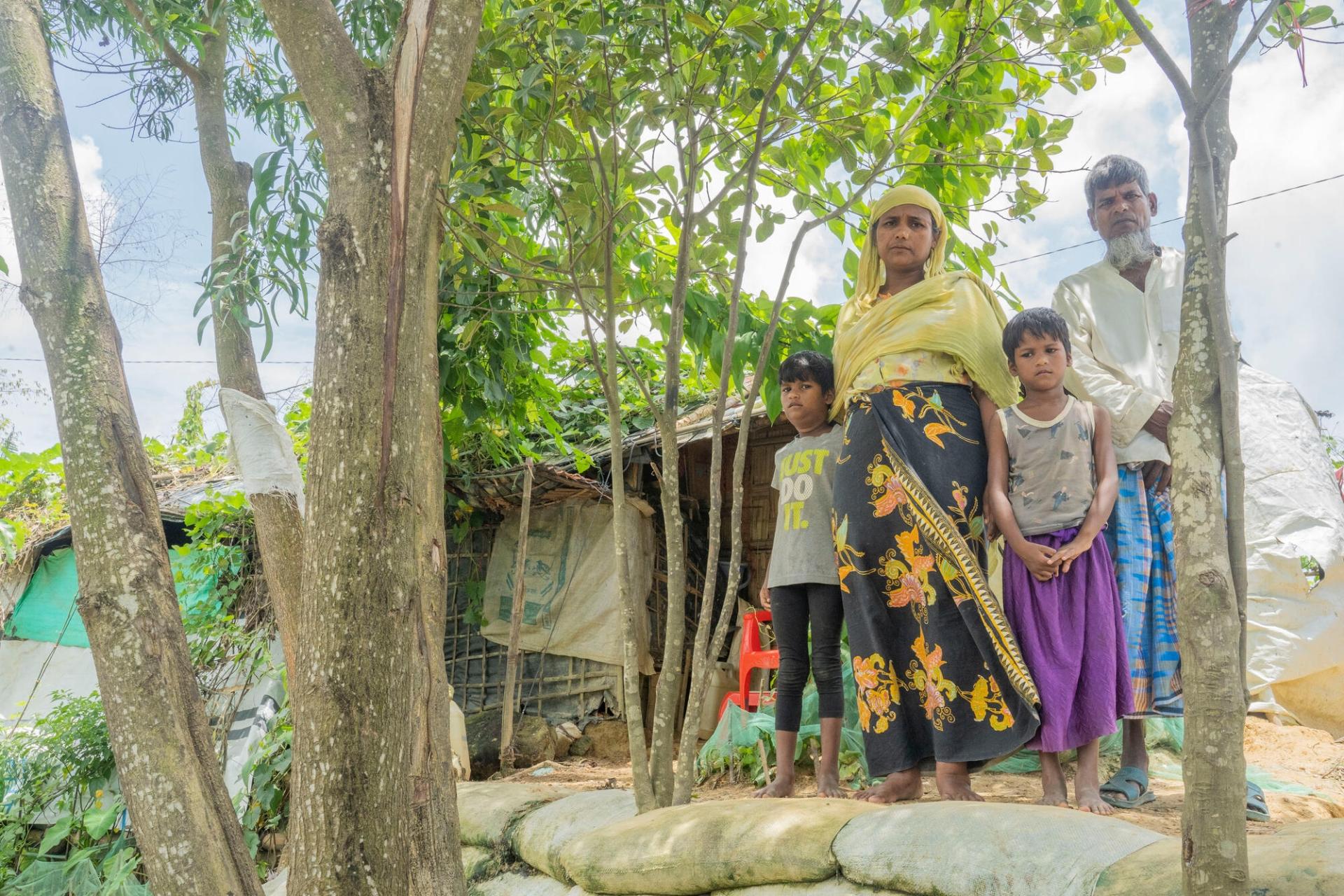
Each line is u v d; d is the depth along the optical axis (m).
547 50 3.62
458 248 4.21
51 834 5.68
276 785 5.52
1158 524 3.11
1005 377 3.21
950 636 2.94
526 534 6.64
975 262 4.60
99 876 5.42
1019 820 2.32
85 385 2.38
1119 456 3.12
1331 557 4.97
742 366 4.77
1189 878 1.69
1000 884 2.18
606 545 7.04
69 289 2.45
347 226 2.06
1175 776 3.48
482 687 7.18
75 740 6.13
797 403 3.61
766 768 3.94
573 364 6.92
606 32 3.34
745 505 7.58
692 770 3.32
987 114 4.38
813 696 4.19
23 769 6.11
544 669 7.11
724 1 3.64
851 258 4.46
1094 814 2.49
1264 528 5.16
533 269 4.37
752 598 7.41
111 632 2.22
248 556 6.77
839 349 3.46
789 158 4.24
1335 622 4.92
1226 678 1.72
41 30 2.69
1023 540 2.93
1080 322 3.38
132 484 2.35
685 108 3.58
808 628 3.94
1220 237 1.84
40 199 2.50
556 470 6.63
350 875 1.81
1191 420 1.84
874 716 3.08
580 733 6.79
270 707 5.94
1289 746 4.32
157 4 4.00
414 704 2.32
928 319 3.21
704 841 2.76
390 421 2.00
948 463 3.07
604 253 3.71
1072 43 3.93
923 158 4.32
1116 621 2.90
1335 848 1.89
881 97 4.05
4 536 7.07
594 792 3.69
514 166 3.91
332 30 2.17
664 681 3.39
